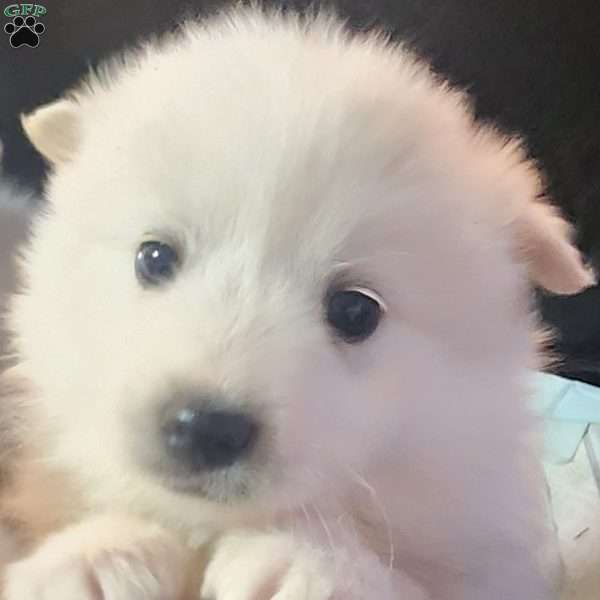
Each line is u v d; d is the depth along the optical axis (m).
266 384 0.12
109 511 0.13
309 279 0.13
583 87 0.25
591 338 0.26
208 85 0.14
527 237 0.15
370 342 0.13
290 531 0.13
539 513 0.16
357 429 0.13
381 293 0.13
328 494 0.13
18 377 0.15
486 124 0.21
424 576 0.14
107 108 0.15
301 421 0.12
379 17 0.24
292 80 0.14
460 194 0.14
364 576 0.12
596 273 0.24
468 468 0.14
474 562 0.14
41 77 0.24
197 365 0.12
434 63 0.25
